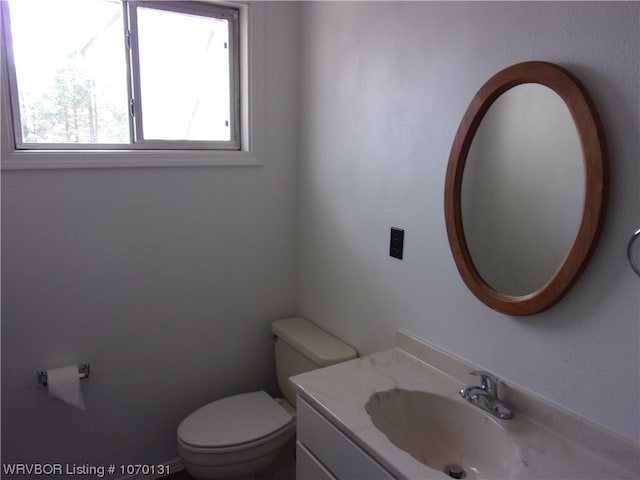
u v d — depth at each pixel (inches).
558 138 44.8
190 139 81.0
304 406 56.7
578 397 45.7
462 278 55.3
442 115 57.1
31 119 67.8
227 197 82.4
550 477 41.7
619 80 39.9
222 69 82.2
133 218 74.4
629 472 42.0
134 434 80.6
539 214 47.0
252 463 71.3
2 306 67.2
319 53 78.6
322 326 86.0
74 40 69.0
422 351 62.8
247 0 77.9
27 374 70.2
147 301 77.8
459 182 54.7
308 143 84.4
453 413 54.0
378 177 68.5
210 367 86.1
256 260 87.5
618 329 41.8
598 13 41.0
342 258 78.4
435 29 56.9
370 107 68.5
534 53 46.5
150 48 74.9
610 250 41.6
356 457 48.4
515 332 51.1
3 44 62.9
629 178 39.8
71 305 71.7
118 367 77.1
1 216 65.1
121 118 74.4
